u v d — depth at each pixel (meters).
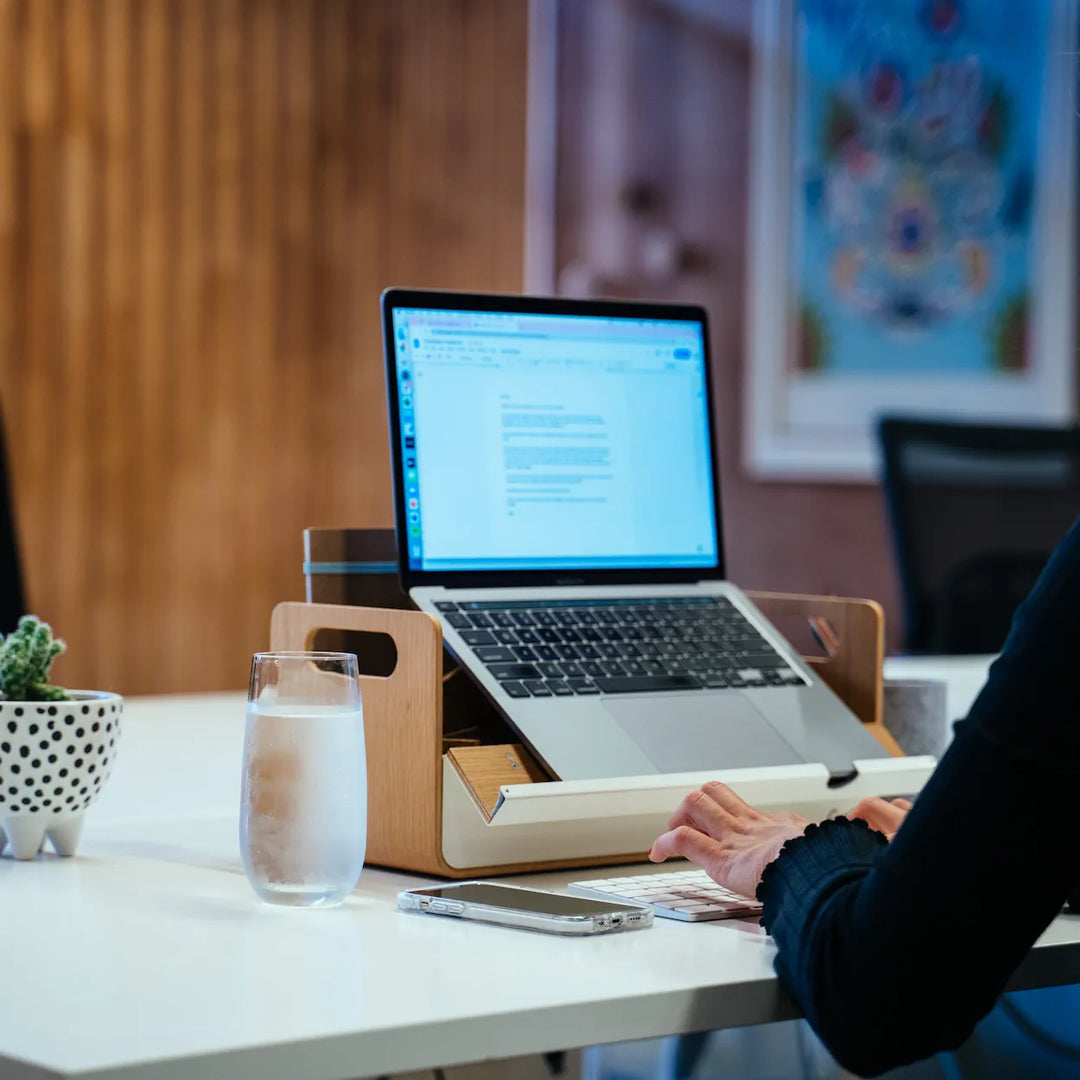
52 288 4.10
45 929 0.87
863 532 4.39
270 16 4.38
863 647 1.32
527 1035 0.73
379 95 4.57
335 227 4.51
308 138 4.45
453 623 1.14
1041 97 4.13
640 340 1.32
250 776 0.94
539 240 4.88
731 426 4.65
